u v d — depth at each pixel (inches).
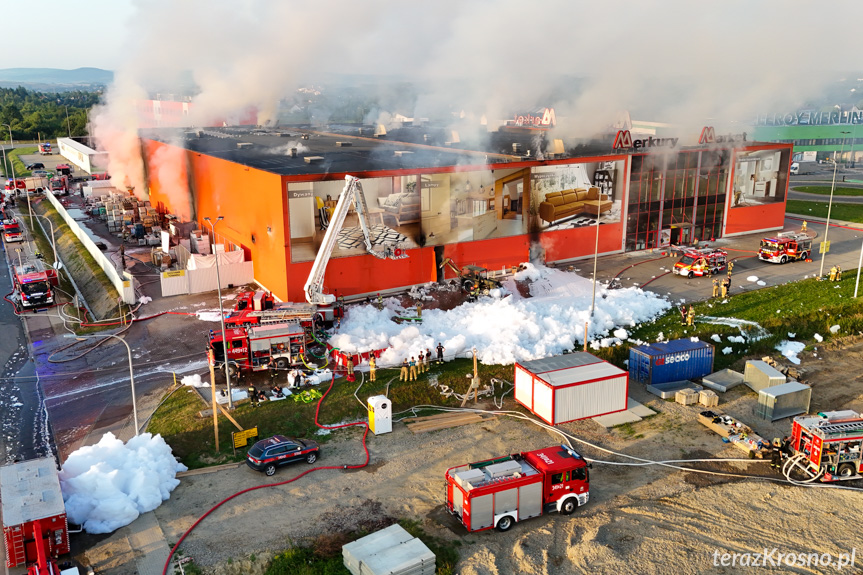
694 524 1074.1
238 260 2229.3
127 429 1358.3
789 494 1162.0
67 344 1823.3
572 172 2384.4
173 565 957.2
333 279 2010.3
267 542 1010.7
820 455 1195.9
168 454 1219.2
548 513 1099.9
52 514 957.8
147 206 3390.7
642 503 1131.3
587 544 1018.1
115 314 2032.5
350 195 1777.8
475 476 1048.2
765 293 2144.4
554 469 1083.9
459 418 1432.1
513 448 1306.6
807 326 1929.1
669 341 1686.8
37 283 2186.3
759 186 2866.6
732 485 1186.6
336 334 1758.1
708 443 1333.7
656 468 1242.6
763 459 1273.4
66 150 6008.9
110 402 1478.8
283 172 1966.0
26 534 948.0
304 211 1941.4
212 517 1076.5
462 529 1052.5
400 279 2123.5
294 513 1088.8
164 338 1823.3
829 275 2317.9
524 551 1001.5
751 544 1026.7
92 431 1363.2
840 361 1764.3
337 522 1064.8
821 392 1582.2
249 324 1672.0
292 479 1194.0
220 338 1576.0
